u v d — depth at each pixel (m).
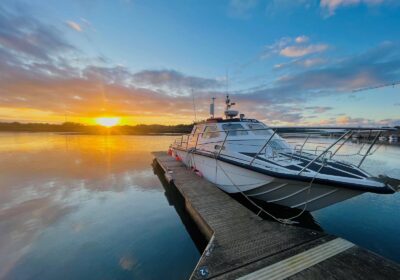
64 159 14.47
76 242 4.25
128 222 5.15
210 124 6.73
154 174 10.31
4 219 5.22
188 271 3.43
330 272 2.46
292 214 4.73
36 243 4.20
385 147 23.88
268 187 4.43
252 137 5.88
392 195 6.99
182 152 9.10
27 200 6.57
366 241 4.37
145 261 3.68
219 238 3.22
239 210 4.30
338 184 3.51
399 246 4.18
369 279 2.34
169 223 5.11
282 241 3.12
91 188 7.95
